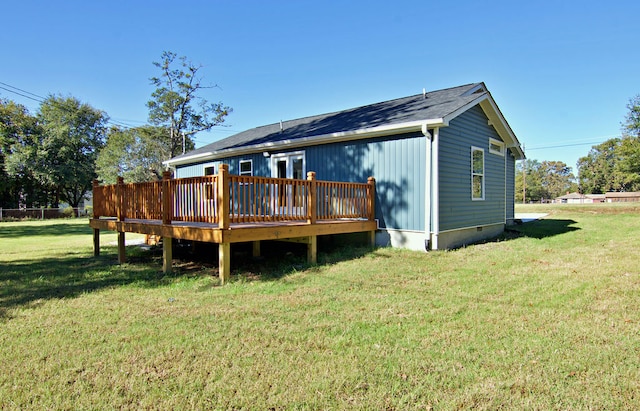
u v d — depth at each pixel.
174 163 15.32
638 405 2.20
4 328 3.69
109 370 2.75
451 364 2.75
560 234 10.62
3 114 29.80
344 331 3.45
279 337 3.33
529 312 3.90
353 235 9.04
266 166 11.41
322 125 11.16
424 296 4.56
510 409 2.19
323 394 2.37
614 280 5.09
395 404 2.25
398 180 8.30
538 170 89.19
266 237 5.99
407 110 9.38
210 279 5.82
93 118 34.94
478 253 7.54
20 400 2.35
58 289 5.35
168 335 3.42
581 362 2.74
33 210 28.84
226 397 2.35
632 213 18.50
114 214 8.36
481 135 10.12
